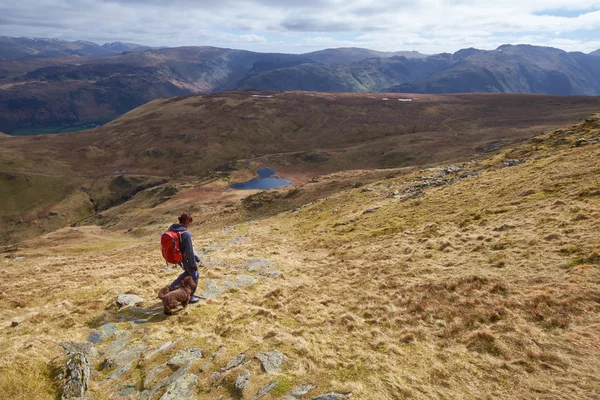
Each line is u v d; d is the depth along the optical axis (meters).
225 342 9.30
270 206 103.50
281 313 12.31
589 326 7.94
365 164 196.12
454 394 6.48
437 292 12.07
